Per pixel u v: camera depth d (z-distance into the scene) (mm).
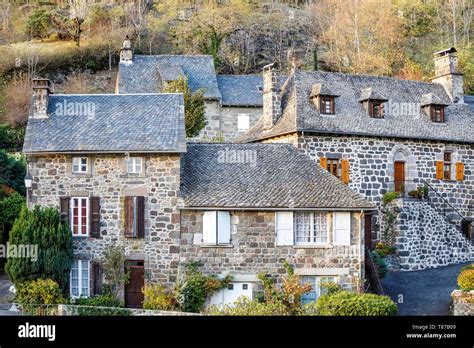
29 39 67438
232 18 67188
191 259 26844
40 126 28219
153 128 28109
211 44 62094
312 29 69750
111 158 27219
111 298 25844
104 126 28297
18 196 34219
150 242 26844
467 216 36031
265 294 26484
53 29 67000
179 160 27125
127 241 26906
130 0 73688
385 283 29703
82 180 27172
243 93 46938
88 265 26875
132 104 29594
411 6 68500
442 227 32750
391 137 34125
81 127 28234
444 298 27266
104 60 62219
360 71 57125
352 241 27312
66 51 61469
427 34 66875
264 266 26922
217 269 26844
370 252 29828
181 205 26734
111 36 64250
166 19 68375
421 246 32094
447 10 68375
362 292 26891
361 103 35188
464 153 36281
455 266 32438
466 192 36094
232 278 26656
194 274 26469
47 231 25594
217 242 26797
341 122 33438
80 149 26906
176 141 27281
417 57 62312
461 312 24984
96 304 25422
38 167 27312
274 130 33656
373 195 33562
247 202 26859
